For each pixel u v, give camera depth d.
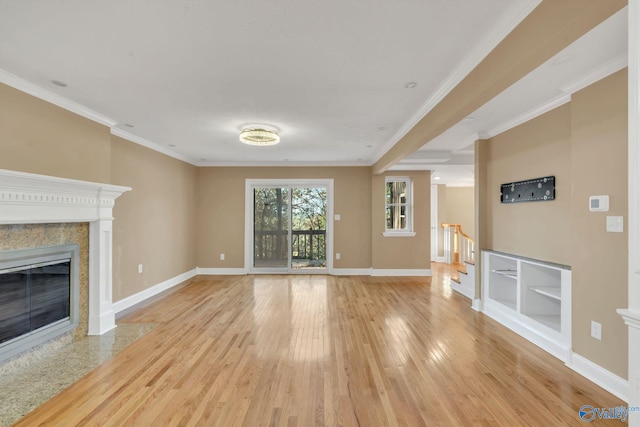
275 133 4.05
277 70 2.45
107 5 1.68
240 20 1.82
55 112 2.92
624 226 2.20
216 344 3.10
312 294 5.05
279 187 6.75
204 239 6.65
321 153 5.70
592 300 2.45
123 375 2.50
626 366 2.19
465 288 4.99
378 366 2.66
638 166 1.20
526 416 2.01
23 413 2.02
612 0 1.25
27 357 2.67
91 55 2.21
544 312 3.39
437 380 2.44
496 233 4.06
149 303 4.52
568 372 2.57
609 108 2.30
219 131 4.16
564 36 1.50
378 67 2.40
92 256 3.36
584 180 2.52
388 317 3.93
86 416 1.99
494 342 3.17
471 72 2.30
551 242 3.14
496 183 4.07
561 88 2.72
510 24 1.79
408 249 6.61
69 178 3.08
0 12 1.72
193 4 1.67
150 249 4.90
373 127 3.98
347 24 1.87
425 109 3.20
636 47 1.20
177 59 2.27
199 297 4.85
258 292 5.17
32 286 2.73
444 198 8.74
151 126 3.93
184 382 2.40
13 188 2.40
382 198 6.61
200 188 6.64
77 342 3.14
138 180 4.59
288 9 1.72
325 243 6.82
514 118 3.61
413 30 1.93
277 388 2.32
